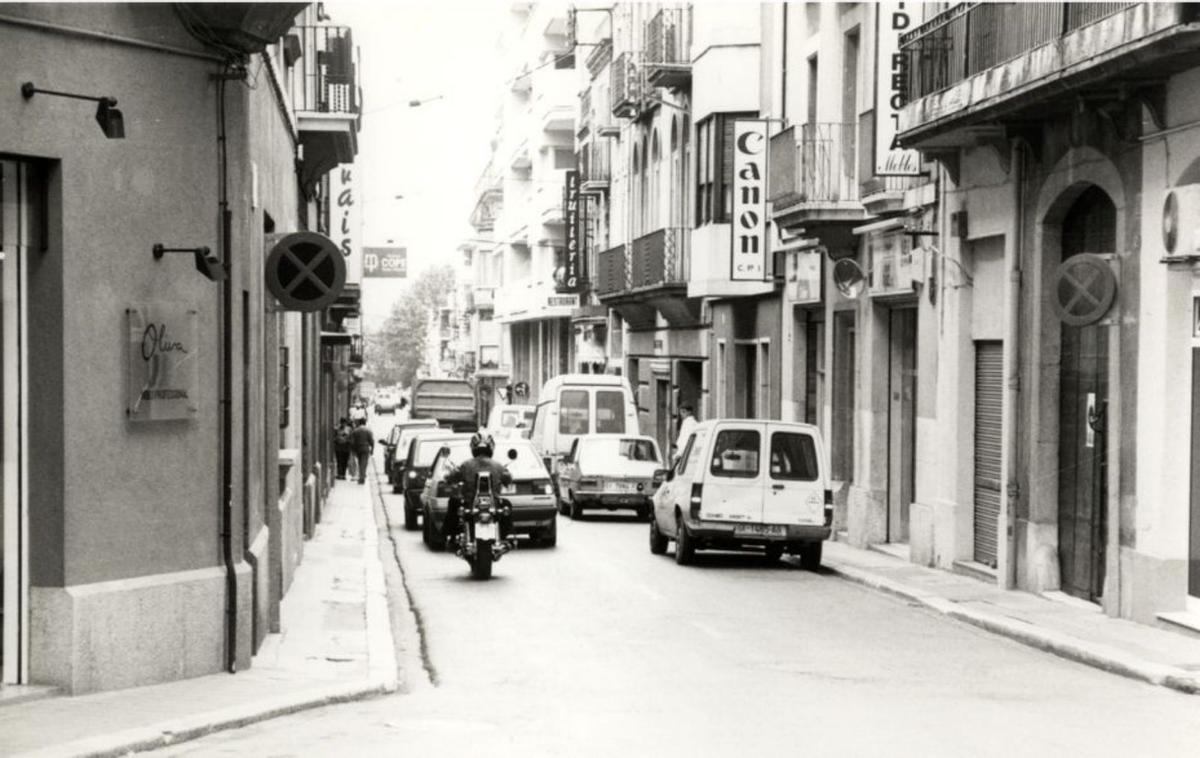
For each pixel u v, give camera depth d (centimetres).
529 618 1677
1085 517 1786
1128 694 1202
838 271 2477
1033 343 1875
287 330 2084
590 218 5738
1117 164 1648
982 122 1842
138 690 1098
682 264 3916
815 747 954
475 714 1080
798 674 1286
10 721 959
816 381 2944
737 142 3064
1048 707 1130
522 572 2186
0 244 1038
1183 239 1488
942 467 2166
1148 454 1562
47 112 1035
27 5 1018
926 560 2209
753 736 991
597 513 3597
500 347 9306
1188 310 1536
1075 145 1745
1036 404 1862
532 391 7612
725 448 2231
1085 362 1794
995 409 2050
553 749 940
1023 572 1884
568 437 3834
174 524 1156
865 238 2519
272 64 1673
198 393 1173
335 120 2436
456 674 1286
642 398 4706
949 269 2141
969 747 961
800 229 2736
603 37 5509
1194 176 1513
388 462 5209
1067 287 1667
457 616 1695
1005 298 1934
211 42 1163
